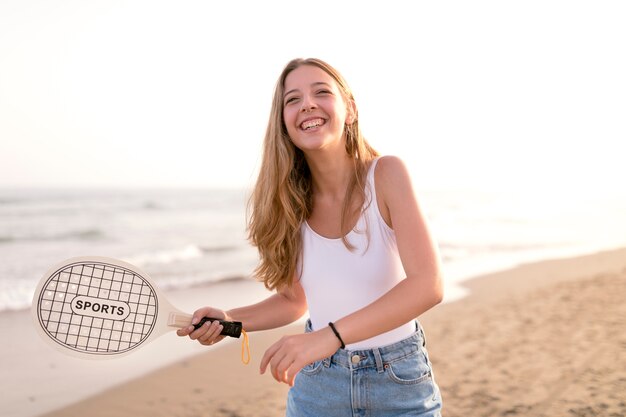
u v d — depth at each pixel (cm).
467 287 1025
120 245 2127
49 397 526
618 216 2948
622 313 751
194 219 3212
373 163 211
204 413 486
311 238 219
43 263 1669
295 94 212
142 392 538
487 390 496
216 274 1350
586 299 865
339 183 217
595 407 441
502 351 612
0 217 3127
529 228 2320
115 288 205
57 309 199
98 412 491
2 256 1833
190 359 641
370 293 212
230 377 580
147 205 4031
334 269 214
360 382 209
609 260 1341
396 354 210
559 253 1525
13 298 1053
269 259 231
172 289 1110
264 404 505
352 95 222
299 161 226
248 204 251
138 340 205
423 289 181
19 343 713
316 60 216
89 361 637
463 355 605
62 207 3678
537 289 979
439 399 221
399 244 194
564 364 551
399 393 209
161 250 1953
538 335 667
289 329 769
